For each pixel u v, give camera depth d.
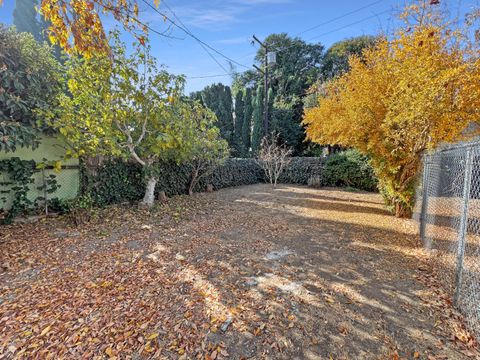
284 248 4.16
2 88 4.65
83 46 2.70
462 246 2.61
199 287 2.95
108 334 2.20
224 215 6.35
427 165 4.77
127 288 2.91
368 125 5.87
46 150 6.00
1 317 2.42
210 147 8.65
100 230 4.91
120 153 5.85
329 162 11.97
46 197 5.86
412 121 4.73
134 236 4.66
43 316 2.43
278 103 19.28
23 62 5.04
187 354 2.00
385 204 7.18
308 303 2.65
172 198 8.24
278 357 1.98
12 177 5.28
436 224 4.12
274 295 2.79
